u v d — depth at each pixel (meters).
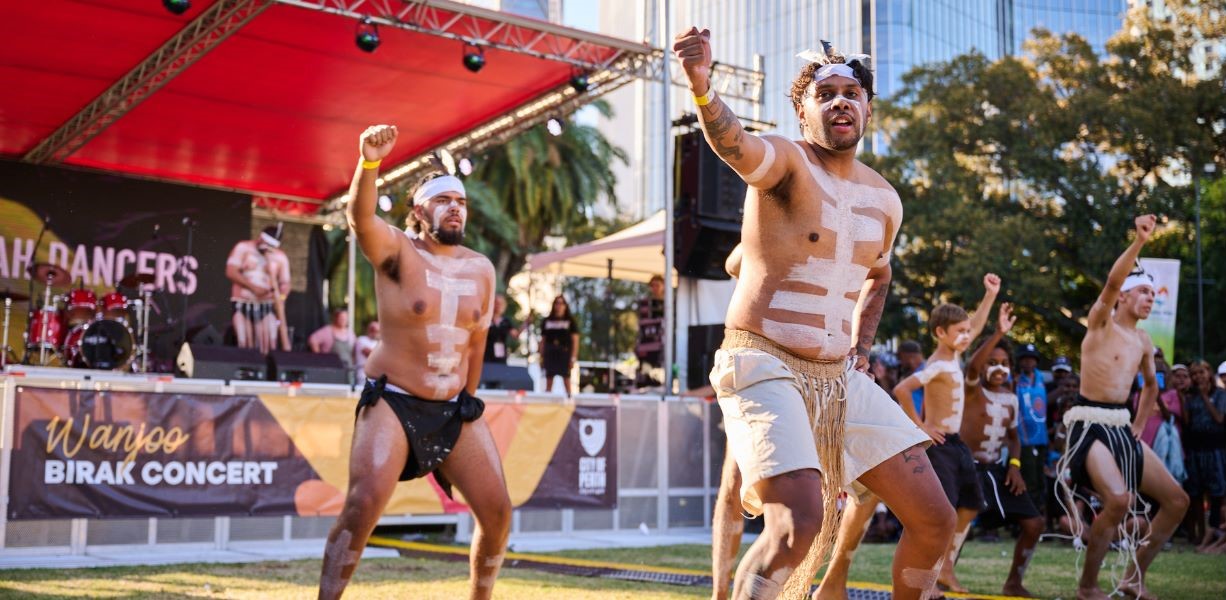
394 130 4.23
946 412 6.36
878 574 7.39
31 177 15.71
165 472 8.55
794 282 3.53
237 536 8.88
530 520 10.14
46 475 8.05
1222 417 10.16
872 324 4.02
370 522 4.34
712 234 13.79
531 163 27.33
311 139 15.83
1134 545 6.34
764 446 3.30
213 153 16.50
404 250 4.61
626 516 10.82
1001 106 24.61
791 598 3.72
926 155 24.55
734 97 14.35
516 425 10.10
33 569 7.22
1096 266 23.84
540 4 11.63
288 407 9.18
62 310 13.30
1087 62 25.16
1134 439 6.25
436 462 4.53
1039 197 25.08
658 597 6.08
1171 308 12.00
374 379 4.55
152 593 6.05
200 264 16.69
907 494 3.66
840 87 3.57
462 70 13.01
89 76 13.20
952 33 34.16
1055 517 10.89
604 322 34.41
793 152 3.51
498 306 14.51
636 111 55.66
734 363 3.49
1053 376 11.55
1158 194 24.12
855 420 3.73
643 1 12.94
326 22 11.61
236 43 12.27
